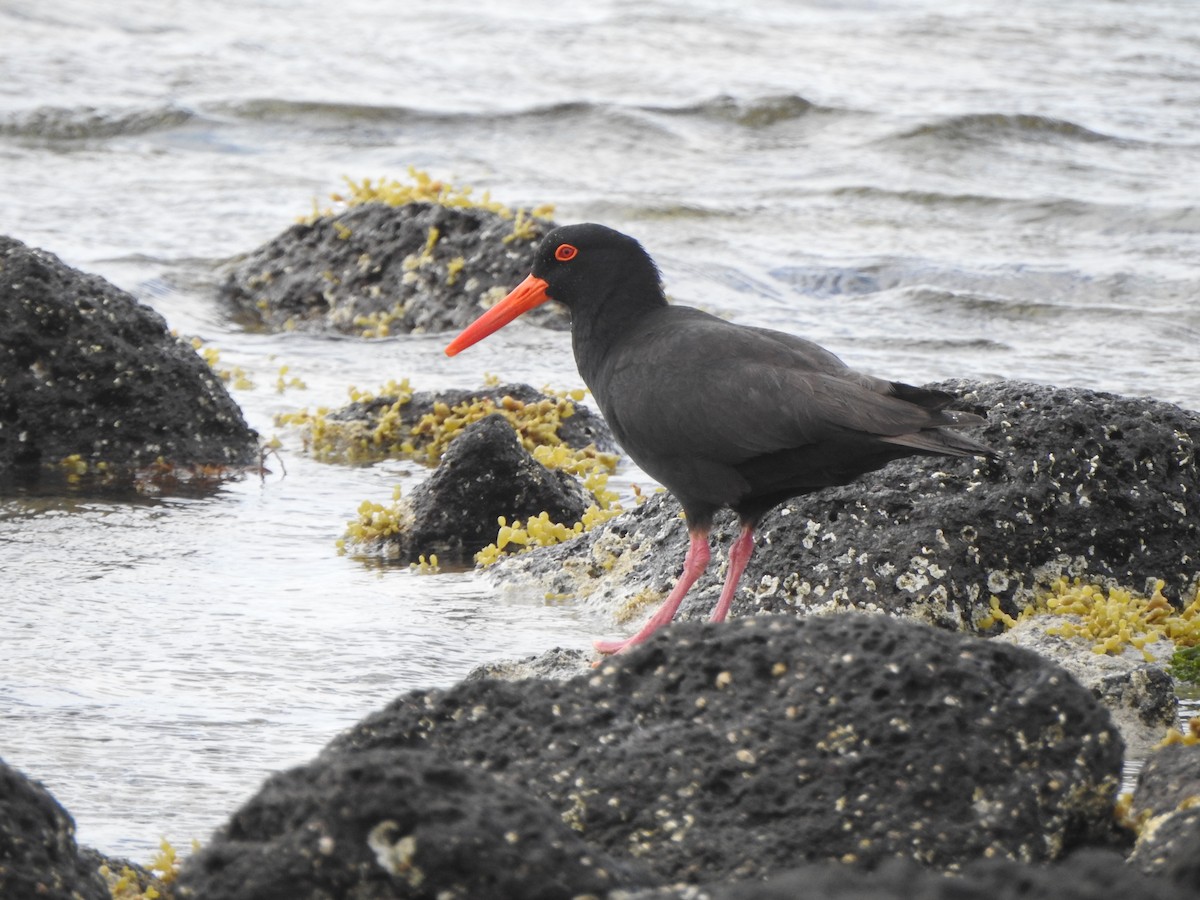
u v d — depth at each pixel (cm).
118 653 1051
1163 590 1147
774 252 2611
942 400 998
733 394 1016
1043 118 3462
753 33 4616
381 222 2286
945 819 667
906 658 699
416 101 3709
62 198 2809
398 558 1330
